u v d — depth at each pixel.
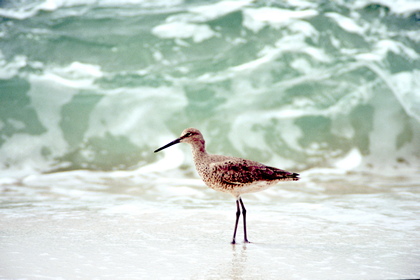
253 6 22.97
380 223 11.59
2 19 22.27
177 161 18.31
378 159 18.97
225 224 11.57
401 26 23.00
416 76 21.41
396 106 20.27
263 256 9.33
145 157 18.56
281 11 22.86
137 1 23.78
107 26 22.12
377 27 22.84
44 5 23.38
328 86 20.45
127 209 12.86
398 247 9.84
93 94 19.91
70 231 10.88
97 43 21.47
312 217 12.10
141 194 14.65
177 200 13.92
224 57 21.28
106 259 9.09
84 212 12.54
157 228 11.20
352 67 21.03
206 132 19.28
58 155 18.59
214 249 9.75
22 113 19.42
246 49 21.52
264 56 21.23
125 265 8.78
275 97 20.09
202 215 12.32
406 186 15.67
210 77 20.56
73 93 19.89
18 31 21.66
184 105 19.73
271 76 20.66
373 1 23.83
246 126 19.38
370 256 9.31
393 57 21.78
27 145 18.69
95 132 19.19
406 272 8.48
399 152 19.30
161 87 20.17
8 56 20.81
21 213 12.38
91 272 8.41
